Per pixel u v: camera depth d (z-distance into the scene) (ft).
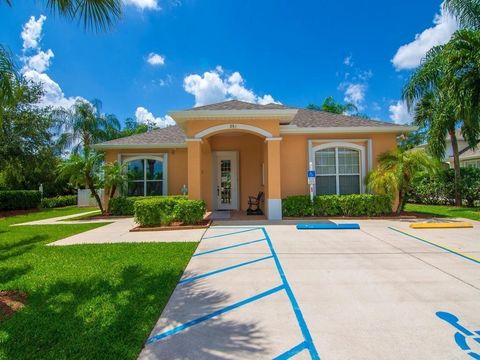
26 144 73.51
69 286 16.70
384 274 18.39
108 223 43.68
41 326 12.12
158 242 28.45
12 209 69.82
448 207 58.34
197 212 38.09
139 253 23.98
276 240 28.66
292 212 43.70
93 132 106.83
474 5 45.24
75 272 19.17
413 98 54.29
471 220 40.14
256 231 33.68
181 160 56.44
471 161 90.68
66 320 12.65
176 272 18.95
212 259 22.33
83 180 51.31
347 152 47.47
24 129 72.02
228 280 17.72
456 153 58.85
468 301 14.29
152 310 13.51
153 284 16.81
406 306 13.83
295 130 46.11
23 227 40.81
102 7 17.79
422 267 19.69
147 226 37.45
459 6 46.39
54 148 87.66
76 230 37.50
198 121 41.24
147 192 56.70
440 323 12.21
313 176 43.37
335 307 13.84
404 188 44.01
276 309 13.74
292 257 22.57
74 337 11.24
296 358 9.98
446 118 53.72
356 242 27.35
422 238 28.78
